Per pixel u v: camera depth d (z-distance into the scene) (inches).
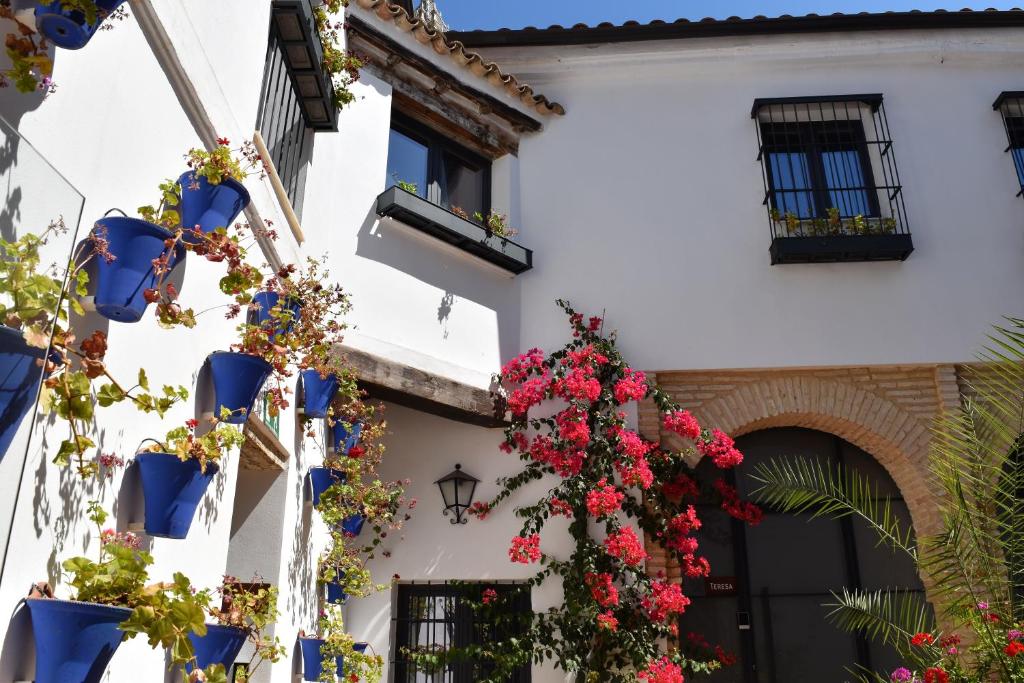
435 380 260.4
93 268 94.8
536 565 267.7
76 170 92.7
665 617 254.7
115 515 102.0
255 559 185.3
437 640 274.5
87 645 75.6
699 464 304.3
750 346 294.4
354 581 228.5
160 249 96.0
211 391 138.7
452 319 277.1
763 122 328.5
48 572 86.3
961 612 158.9
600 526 267.9
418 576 272.5
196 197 114.0
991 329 291.7
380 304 255.9
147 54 113.7
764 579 290.2
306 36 199.2
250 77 166.1
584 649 248.7
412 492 285.0
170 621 80.4
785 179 319.3
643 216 314.5
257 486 192.2
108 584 81.3
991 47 330.3
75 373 83.2
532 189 320.2
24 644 80.1
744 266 305.0
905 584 286.0
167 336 120.4
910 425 287.9
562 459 266.2
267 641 147.8
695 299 301.4
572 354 281.9
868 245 293.6
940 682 155.1
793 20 324.5
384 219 265.9
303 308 155.4
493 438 286.5
